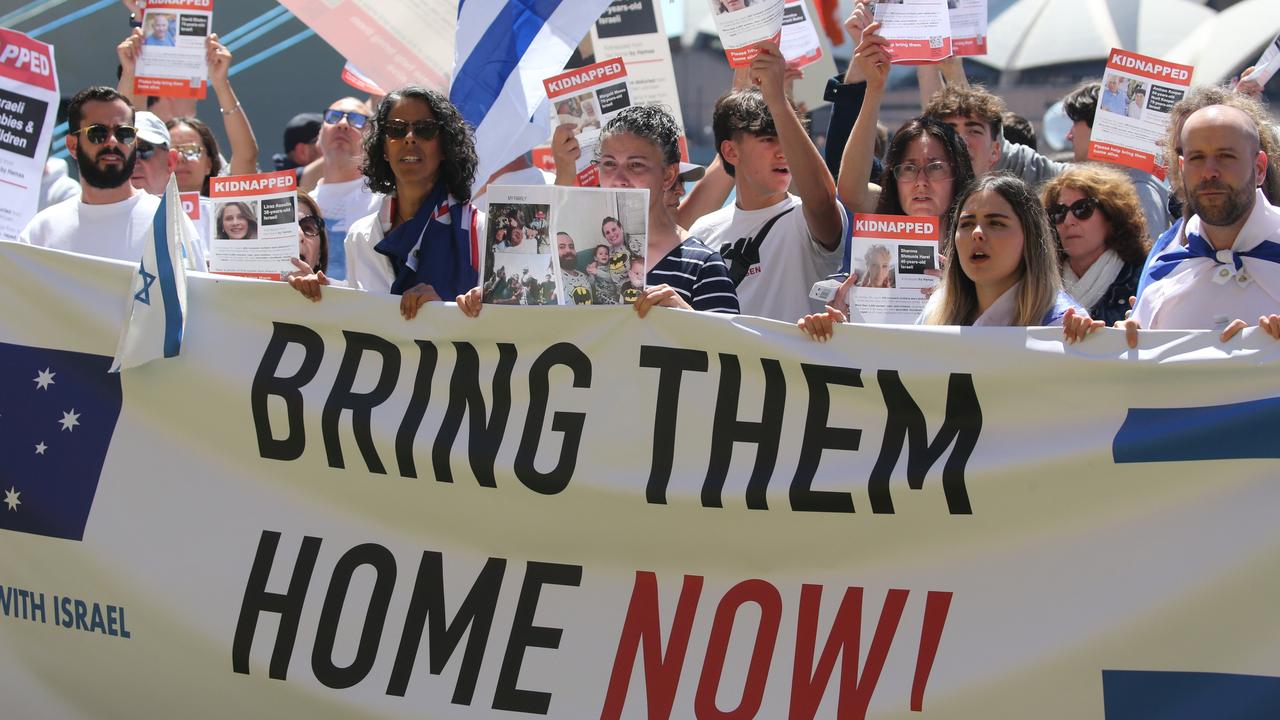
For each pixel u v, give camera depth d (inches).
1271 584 141.6
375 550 156.6
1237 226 153.6
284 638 156.4
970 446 149.2
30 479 163.2
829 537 150.3
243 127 239.0
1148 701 142.3
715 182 223.9
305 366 160.9
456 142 171.9
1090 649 143.7
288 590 157.2
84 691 159.8
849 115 209.2
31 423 164.1
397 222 175.8
